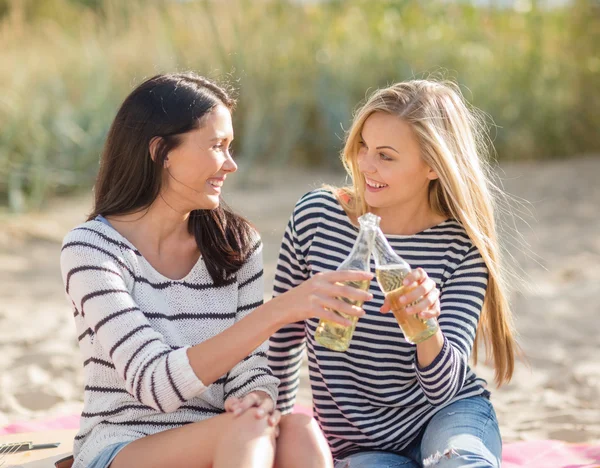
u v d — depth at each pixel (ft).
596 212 25.22
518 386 12.85
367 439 7.64
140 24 32.30
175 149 6.95
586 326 15.85
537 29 33.53
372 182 7.64
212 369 6.51
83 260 6.85
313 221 8.02
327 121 31.22
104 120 28.50
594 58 33.22
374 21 33.45
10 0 38.65
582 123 33.09
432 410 7.62
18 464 8.02
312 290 6.48
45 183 26.81
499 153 32.50
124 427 6.90
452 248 7.88
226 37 32.14
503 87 32.83
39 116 27.78
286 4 33.22
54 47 31.76
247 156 30.09
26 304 17.30
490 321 8.17
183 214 7.22
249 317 6.56
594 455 9.25
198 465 6.55
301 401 11.94
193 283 7.26
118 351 6.62
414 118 7.49
